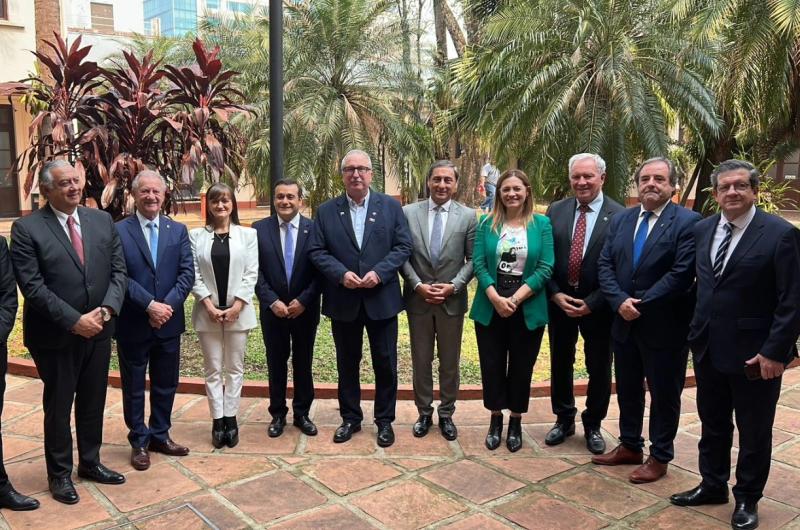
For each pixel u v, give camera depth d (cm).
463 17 1402
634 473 387
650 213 384
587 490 377
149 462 406
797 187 1877
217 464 408
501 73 880
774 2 712
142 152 629
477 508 356
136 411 406
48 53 1302
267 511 351
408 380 564
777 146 962
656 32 833
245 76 1038
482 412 502
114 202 626
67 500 357
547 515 349
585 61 857
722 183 322
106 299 365
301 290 444
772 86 776
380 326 436
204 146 607
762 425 330
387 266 424
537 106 859
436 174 437
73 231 359
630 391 400
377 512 351
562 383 440
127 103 586
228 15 1145
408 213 452
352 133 998
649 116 809
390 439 439
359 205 435
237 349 433
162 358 414
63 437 362
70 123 598
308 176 968
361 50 1035
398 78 1065
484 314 427
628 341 390
